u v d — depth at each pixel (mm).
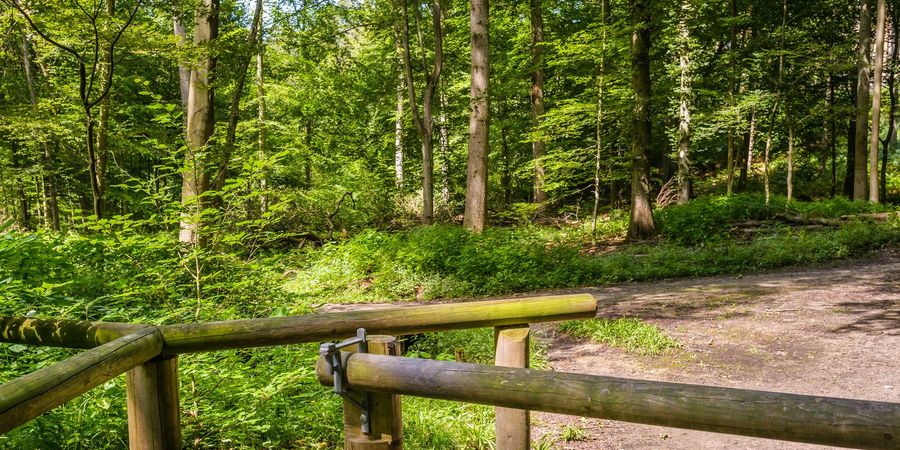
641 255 13992
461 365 1822
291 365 4633
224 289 5195
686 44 19156
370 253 13625
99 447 3328
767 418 1442
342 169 24656
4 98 15641
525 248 13609
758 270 12211
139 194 13016
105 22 8195
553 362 6840
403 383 1878
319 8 17391
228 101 21125
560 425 5055
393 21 19234
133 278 5004
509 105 25453
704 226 15727
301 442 3943
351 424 2055
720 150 30344
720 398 1500
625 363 6707
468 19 23109
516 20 24641
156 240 4723
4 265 5086
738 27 21109
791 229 15180
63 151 16328
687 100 20781
